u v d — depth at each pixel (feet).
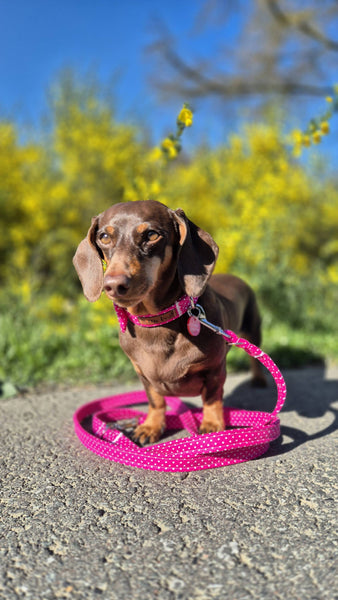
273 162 5.00
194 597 0.92
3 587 0.96
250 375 2.75
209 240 1.50
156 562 1.03
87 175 5.52
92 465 1.53
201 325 1.53
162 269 1.43
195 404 2.20
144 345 1.57
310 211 5.80
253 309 2.37
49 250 4.75
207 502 1.27
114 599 0.92
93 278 1.51
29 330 3.14
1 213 4.83
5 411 2.11
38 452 1.63
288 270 4.62
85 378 2.71
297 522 1.16
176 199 4.39
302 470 1.44
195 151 6.00
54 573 1.00
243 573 0.98
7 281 4.69
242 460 1.51
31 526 1.18
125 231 1.38
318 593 0.92
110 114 5.92
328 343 3.43
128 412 1.98
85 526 1.17
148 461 1.47
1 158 4.92
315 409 2.06
